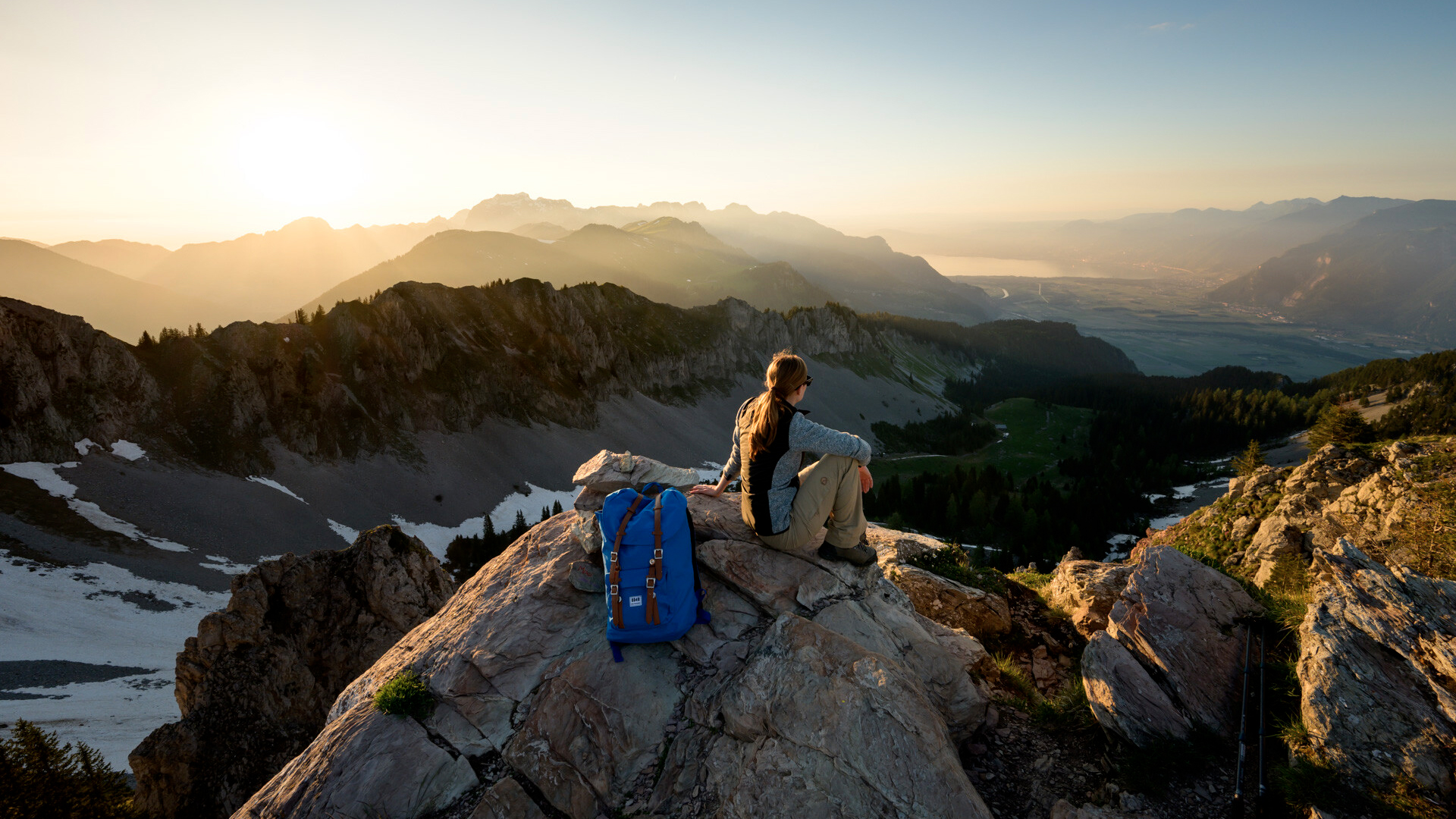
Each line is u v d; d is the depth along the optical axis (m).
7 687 22.14
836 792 2.21
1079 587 4.52
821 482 2.71
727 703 2.48
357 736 2.52
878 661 2.51
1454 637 2.37
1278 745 2.46
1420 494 6.41
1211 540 11.14
